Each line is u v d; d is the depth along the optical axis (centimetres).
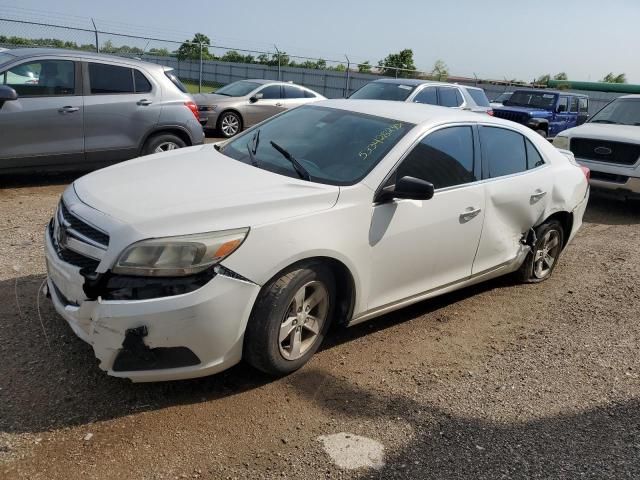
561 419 336
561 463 296
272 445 289
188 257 288
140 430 290
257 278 304
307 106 479
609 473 292
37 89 722
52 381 320
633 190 873
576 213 555
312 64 2891
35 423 286
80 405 304
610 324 477
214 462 273
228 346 304
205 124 1420
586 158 921
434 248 404
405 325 443
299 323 340
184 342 290
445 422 322
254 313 314
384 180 369
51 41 1594
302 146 408
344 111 446
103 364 290
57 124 729
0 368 327
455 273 436
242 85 1542
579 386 375
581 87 4175
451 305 490
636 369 404
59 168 752
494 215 452
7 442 271
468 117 452
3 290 421
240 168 381
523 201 477
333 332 418
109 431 287
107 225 294
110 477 258
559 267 614
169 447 280
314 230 328
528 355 412
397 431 310
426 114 433
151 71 813
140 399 314
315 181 366
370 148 389
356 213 351
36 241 535
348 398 336
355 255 351
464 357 402
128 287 282
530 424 328
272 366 330
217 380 340
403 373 371
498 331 449
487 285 543
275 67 2897
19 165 718
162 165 389
